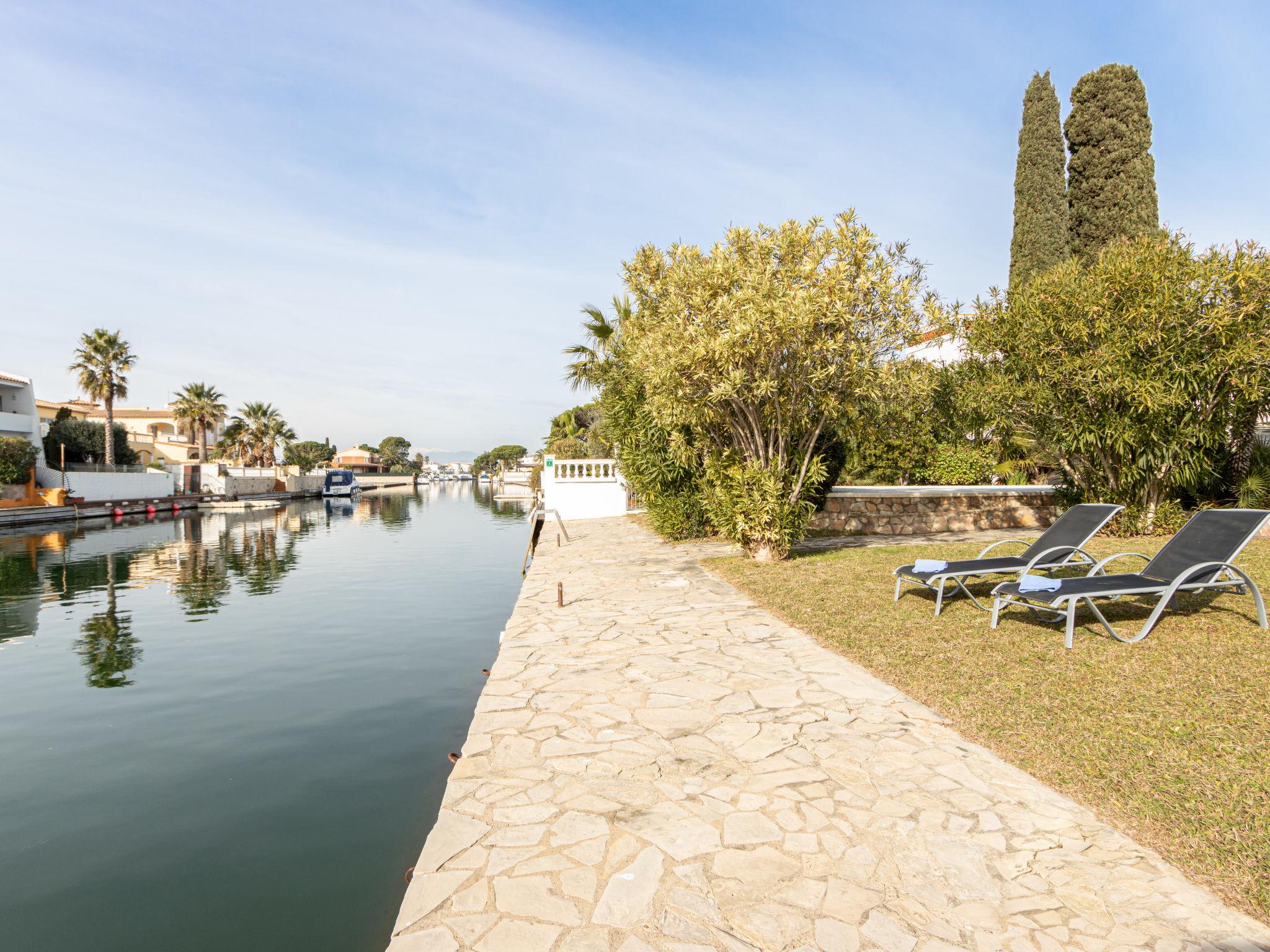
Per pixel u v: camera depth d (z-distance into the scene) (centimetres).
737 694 511
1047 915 262
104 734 650
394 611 1262
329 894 391
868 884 281
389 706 726
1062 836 315
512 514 4494
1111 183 2131
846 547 1255
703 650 631
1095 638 588
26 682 819
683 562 1206
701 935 252
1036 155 2305
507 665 598
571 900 274
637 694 516
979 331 1240
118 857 432
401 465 15838
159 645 1000
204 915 371
